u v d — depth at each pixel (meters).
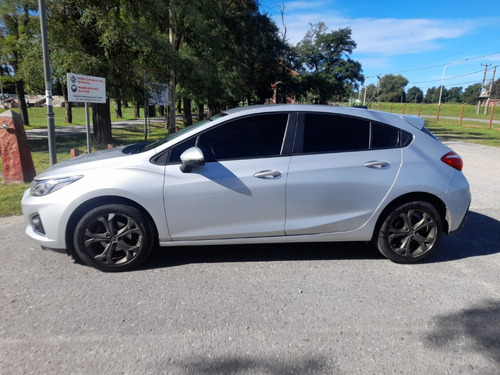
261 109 3.68
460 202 3.79
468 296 3.16
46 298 3.01
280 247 4.24
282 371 2.21
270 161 3.54
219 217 3.51
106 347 2.41
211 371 2.20
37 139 14.45
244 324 2.70
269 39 30.11
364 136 3.74
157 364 2.25
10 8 10.77
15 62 15.73
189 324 2.68
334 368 2.25
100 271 3.52
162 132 20.83
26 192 3.66
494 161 11.34
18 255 3.88
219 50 18.39
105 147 12.77
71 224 3.40
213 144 3.54
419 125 3.91
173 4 13.69
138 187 3.35
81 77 8.12
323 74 40.72
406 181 3.66
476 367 2.28
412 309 2.94
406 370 2.24
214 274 3.51
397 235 3.75
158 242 3.64
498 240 4.55
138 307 2.90
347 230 3.71
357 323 2.74
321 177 3.57
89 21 11.09
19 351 2.35
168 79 14.23
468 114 67.12
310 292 3.19
